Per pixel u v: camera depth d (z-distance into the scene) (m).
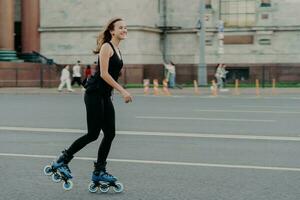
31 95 34.09
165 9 46.75
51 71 43.72
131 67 43.38
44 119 18.75
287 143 13.17
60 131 15.46
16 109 22.97
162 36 47.00
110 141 8.30
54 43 45.66
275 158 11.12
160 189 8.52
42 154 11.71
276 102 27.52
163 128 16.16
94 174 8.28
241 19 45.12
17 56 44.72
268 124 17.22
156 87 34.91
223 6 45.41
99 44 8.26
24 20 45.16
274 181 9.04
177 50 46.53
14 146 12.77
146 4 44.53
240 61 44.88
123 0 43.59
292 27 43.81
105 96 8.24
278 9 44.06
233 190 8.42
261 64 44.50
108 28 8.23
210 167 10.25
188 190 8.44
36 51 45.53
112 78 8.06
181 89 38.72
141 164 10.58
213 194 8.17
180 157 11.30
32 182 9.06
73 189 8.56
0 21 41.34
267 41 44.41
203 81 40.31
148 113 21.08
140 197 8.02
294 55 43.94
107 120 8.27
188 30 46.06
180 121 18.09
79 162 10.84
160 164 10.56
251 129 15.91
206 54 45.44
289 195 8.10
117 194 8.22
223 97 31.95
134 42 43.41
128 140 13.72
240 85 42.66
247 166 10.31
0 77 40.41
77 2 44.94
